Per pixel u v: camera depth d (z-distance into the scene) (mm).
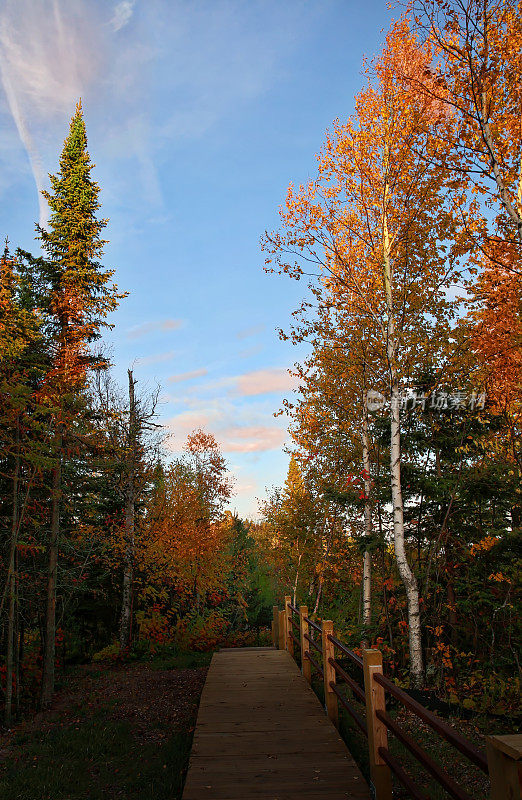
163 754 7289
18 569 14672
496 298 10773
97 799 6027
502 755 2307
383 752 4527
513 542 10430
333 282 12000
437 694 9859
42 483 15234
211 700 8148
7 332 13555
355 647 13672
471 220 9656
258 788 4891
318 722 6949
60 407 14469
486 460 11656
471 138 8281
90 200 17062
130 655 20312
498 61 7668
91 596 23172
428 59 9789
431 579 11906
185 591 25172
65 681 16297
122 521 22875
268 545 24922
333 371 13820
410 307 11344
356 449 16766
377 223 11695
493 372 11039
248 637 28375
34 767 7312
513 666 10023
